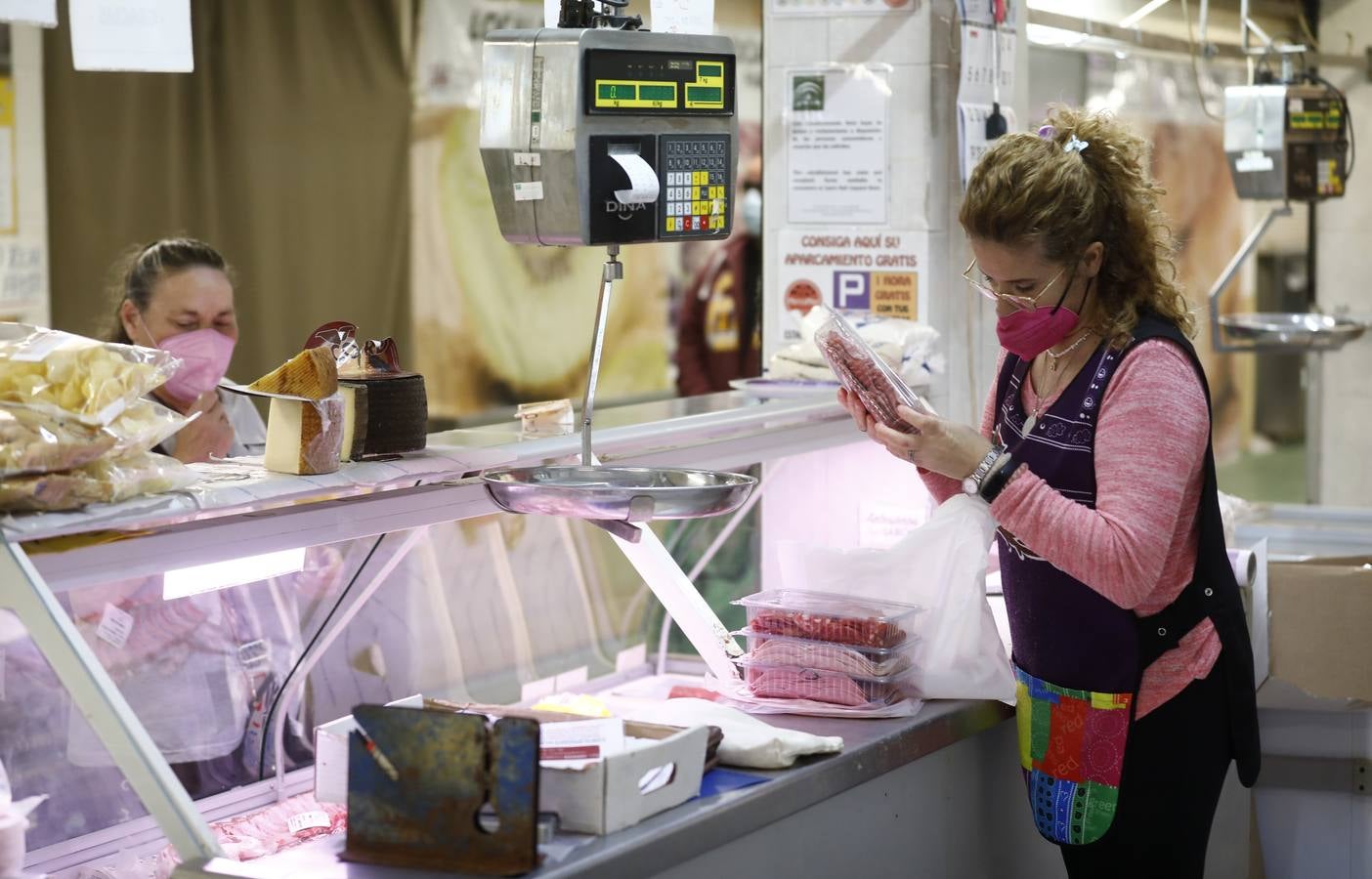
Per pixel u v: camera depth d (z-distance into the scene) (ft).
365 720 5.42
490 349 15.24
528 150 6.40
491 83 6.53
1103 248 6.79
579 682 8.98
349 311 14.29
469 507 7.02
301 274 13.91
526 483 6.20
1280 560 9.32
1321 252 23.50
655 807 5.87
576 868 5.28
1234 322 17.30
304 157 13.76
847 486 10.68
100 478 5.63
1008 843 8.45
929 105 10.53
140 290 10.57
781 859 6.52
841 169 10.84
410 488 6.69
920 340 10.13
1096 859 7.39
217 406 10.78
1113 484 6.55
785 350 10.27
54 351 5.64
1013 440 7.24
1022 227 6.58
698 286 16.71
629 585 9.46
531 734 5.16
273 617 7.36
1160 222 6.96
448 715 5.30
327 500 6.36
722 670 8.06
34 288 12.09
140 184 12.78
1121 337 6.74
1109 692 7.11
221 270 10.76
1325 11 23.31
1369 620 8.61
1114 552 6.39
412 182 14.51
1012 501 6.68
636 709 7.06
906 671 7.68
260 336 13.71
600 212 6.38
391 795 5.40
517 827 5.21
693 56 6.70
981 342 11.14
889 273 10.79
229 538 5.97
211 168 13.24
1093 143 6.81
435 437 7.63
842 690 7.45
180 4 7.02
